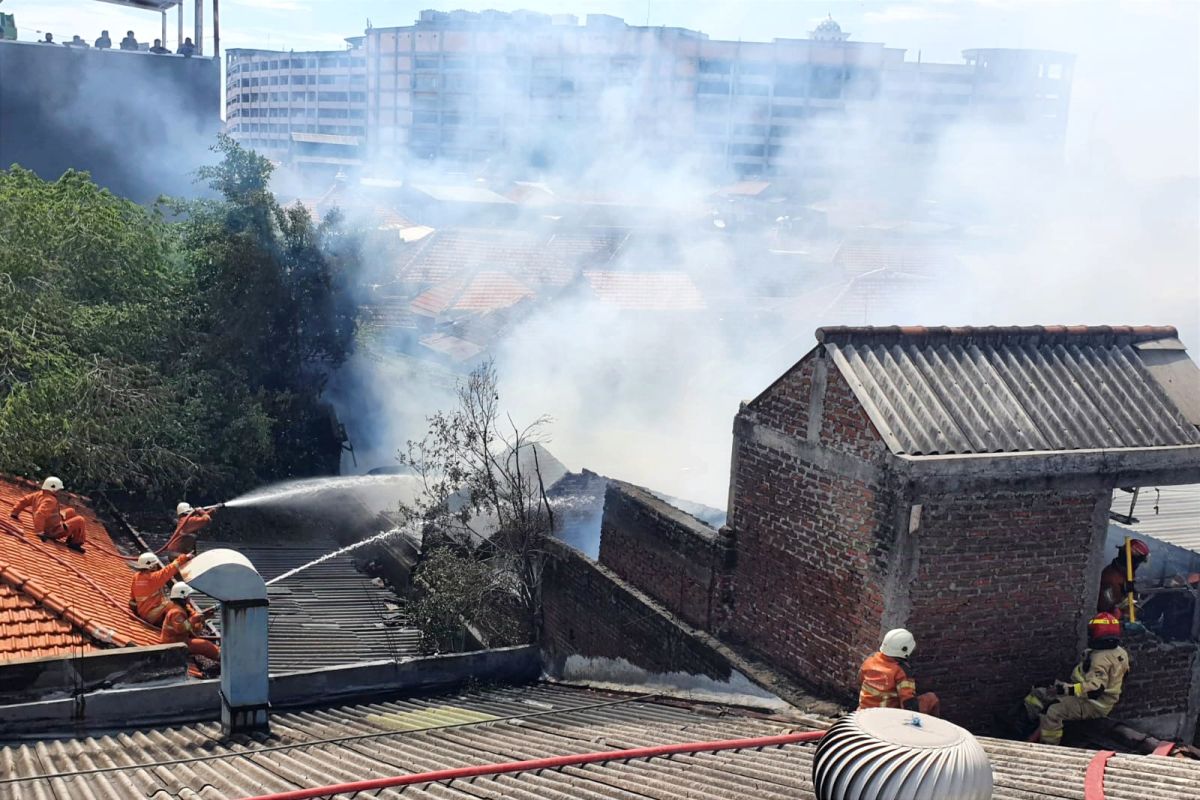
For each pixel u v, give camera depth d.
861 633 10.92
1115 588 11.70
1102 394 11.69
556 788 8.59
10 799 8.51
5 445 19.30
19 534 15.91
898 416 10.70
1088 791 7.52
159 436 24.12
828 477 11.32
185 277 27.53
